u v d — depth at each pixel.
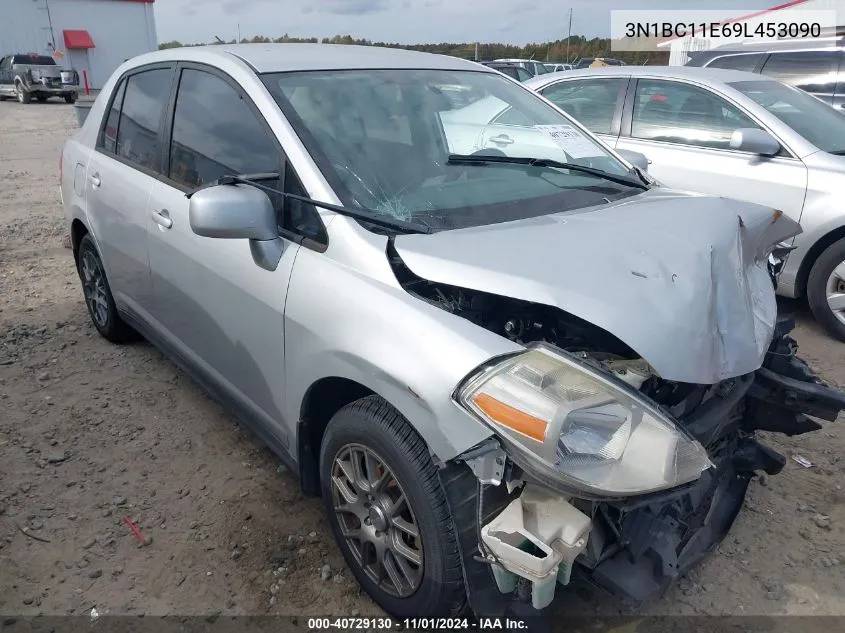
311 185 2.51
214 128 3.04
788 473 3.32
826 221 4.75
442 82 3.25
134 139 3.75
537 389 1.86
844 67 6.96
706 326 2.07
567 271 2.08
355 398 2.50
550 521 1.88
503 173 2.92
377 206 2.51
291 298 2.48
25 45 35.66
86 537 2.81
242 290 2.74
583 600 2.52
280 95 2.78
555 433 1.79
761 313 2.47
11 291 5.60
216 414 3.74
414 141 2.88
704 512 2.44
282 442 2.78
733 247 2.38
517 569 1.86
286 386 2.61
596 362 2.05
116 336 4.48
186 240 3.09
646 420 1.89
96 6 37.00
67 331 4.79
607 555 2.03
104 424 3.62
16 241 7.09
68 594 2.53
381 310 2.16
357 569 2.50
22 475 3.19
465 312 2.19
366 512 2.38
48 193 9.55
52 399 3.85
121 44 38.31
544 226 2.43
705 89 5.50
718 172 5.25
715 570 2.70
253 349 2.77
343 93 2.91
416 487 2.09
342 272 2.34
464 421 1.91
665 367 1.96
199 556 2.73
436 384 1.97
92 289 4.55
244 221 2.40
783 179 4.95
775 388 2.63
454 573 2.09
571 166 3.08
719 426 2.29
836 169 4.77
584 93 6.27
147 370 4.21
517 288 2.01
